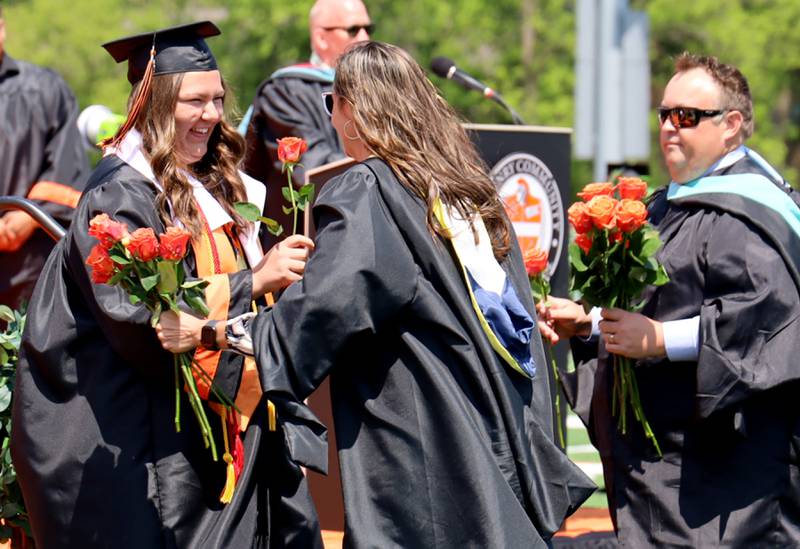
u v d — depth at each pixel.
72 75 59.22
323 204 9.84
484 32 61.72
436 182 9.97
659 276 11.35
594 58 19.56
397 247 9.73
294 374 9.56
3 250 18.22
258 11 59.00
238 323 9.99
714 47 63.00
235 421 10.71
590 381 12.66
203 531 10.53
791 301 11.38
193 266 10.58
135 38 10.62
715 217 11.76
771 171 12.20
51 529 10.55
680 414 11.74
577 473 10.12
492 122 62.19
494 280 10.09
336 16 17.89
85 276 10.27
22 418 10.60
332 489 14.18
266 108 17.78
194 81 10.64
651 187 13.45
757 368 11.28
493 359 9.88
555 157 14.91
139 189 10.45
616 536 13.04
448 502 9.64
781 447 11.62
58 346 10.51
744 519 11.54
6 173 18.38
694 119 11.87
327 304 9.48
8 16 59.34
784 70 64.31
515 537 9.52
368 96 10.17
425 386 9.77
